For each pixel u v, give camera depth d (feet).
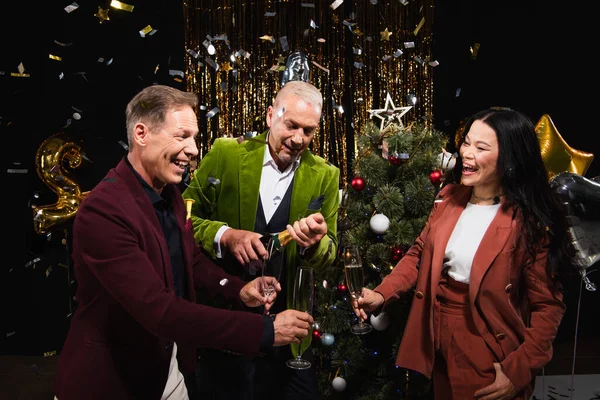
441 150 8.59
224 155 7.21
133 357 4.98
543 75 12.98
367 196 8.67
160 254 5.00
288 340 4.81
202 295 7.07
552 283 6.07
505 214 6.18
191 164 7.11
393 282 6.86
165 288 4.72
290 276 6.91
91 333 4.92
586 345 13.16
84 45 12.53
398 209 8.21
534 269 6.04
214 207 7.30
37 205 12.62
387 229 8.25
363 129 9.04
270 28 12.10
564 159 7.93
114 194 4.84
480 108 12.96
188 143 5.03
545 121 8.10
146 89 5.06
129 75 12.65
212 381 7.23
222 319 4.65
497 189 6.42
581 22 12.91
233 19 11.99
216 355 7.21
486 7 12.83
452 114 12.92
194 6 12.05
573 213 6.88
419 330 6.50
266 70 12.15
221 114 12.10
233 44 12.08
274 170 7.22
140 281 4.58
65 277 12.82
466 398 6.14
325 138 12.30
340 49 12.25
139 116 4.97
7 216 12.62
